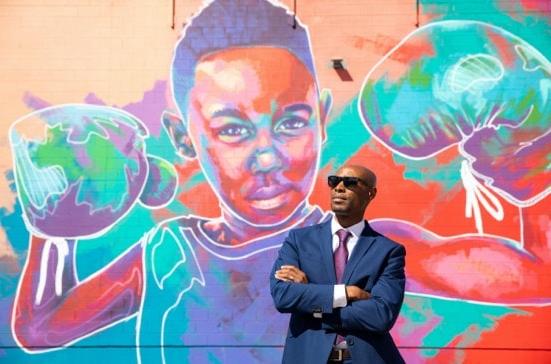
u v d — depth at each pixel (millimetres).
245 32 8984
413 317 8500
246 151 8812
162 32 9039
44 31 9070
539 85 8766
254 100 8875
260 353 8539
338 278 4941
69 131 8930
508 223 8578
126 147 8883
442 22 8891
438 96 8789
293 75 8891
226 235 8719
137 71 8984
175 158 8844
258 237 8695
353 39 8914
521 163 8672
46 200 8836
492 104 8758
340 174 5082
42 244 8758
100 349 8609
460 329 8461
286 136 8812
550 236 8539
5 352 8602
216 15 9031
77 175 8859
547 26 8852
